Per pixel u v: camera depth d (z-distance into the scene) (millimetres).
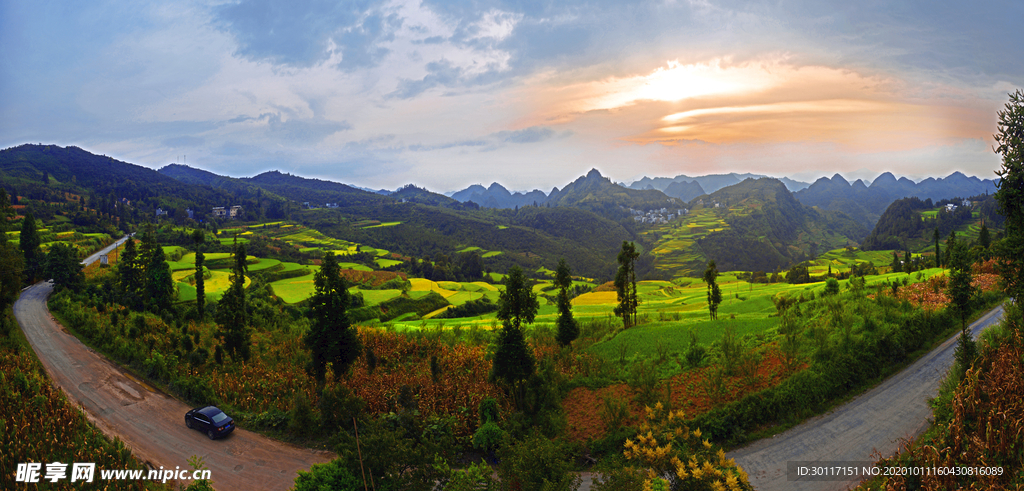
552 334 50906
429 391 32188
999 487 15898
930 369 32812
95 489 21828
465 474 18234
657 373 34031
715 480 17078
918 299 48125
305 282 108625
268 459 26656
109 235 146125
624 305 56375
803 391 28891
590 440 26750
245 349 42625
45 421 26922
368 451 19062
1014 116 24922
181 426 30703
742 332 44125
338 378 36344
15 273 57812
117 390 36469
